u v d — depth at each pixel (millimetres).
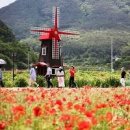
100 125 10828
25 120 10492
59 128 10031
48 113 11594
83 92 22156
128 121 12102
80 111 12016
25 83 57500
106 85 58656
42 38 87188
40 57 87938
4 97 17078
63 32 88688
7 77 72750
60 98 18625
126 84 60844
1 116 11828
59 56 87000
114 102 16266
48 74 51719
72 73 52812
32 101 15062
